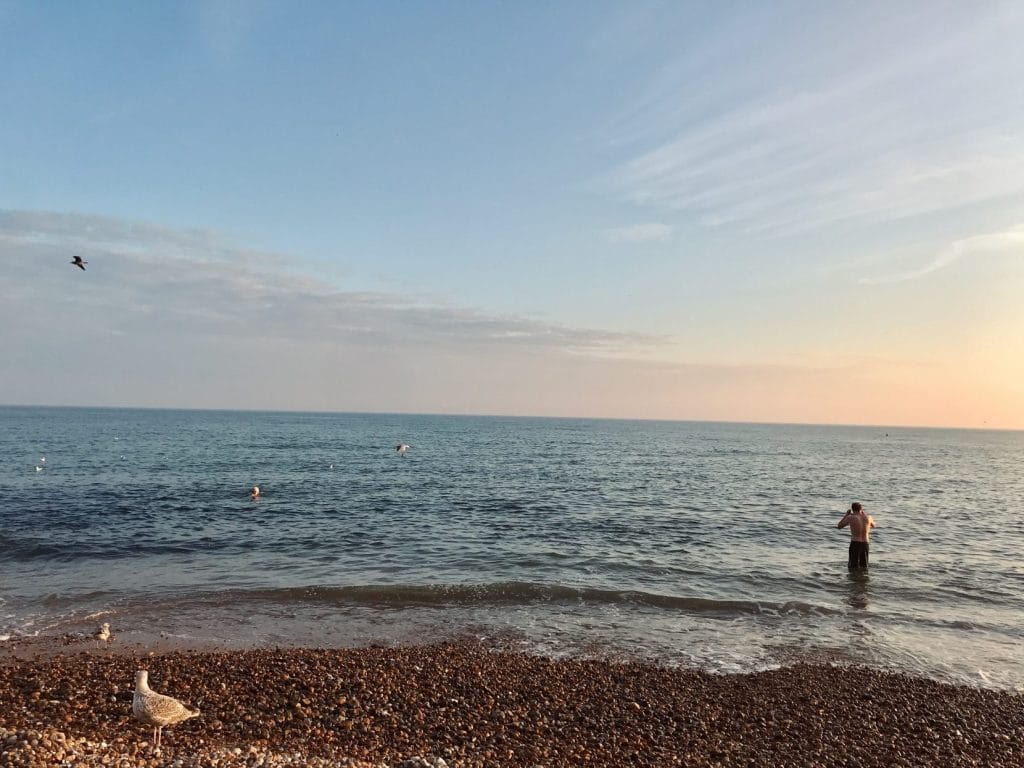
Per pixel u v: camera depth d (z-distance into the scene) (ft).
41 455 202.69
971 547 93.25
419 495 133.59
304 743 32.35
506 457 253.24
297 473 169.99
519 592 63.26
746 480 184.96
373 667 43.93
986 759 34.40
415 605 59.47
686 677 44.73
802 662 48.65
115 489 127.65
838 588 68.90
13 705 35.40
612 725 36.65
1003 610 62.90
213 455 223.92
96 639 49.24
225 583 65.36
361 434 446.19
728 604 61.52
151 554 77.20
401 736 33.76
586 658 48.32
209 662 43.83
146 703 29.78
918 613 61.05
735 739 35.58
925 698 42.29
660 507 124.67
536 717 37.22
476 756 31.68
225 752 29.94
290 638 50.83
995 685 45.52
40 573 67.82
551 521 105.81
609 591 63.98
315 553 79.77
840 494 156.87
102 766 27.17
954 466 285.84
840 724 38.06
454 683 41.75
